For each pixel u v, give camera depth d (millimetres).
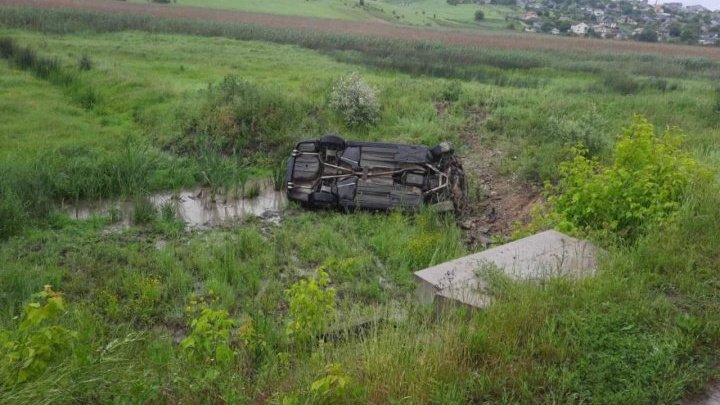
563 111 17469
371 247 9461
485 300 5164
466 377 3961
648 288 5152
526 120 16719
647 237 6145
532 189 12250
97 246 9016
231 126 15086
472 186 12727
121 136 14844
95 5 51406
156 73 21406
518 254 6215
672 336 4285
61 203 11070
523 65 32250
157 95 17781
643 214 6918
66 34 31484
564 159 13188
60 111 16469
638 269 5547
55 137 14203
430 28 68000
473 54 35250
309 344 5062
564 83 25359
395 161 11438
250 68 23891
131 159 12328
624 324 4492
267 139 14789
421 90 19594
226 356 4227
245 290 7715
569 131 14312
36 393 3438
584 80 26812
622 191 7254
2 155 12508
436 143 15188
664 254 5688
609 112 17594
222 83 17188
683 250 5770
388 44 38344
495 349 4250
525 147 14617
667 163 7414
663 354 4062
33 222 9812
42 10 38781
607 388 3826
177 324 6859
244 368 4629
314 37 38469
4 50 23203
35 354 3621
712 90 22391
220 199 11992
